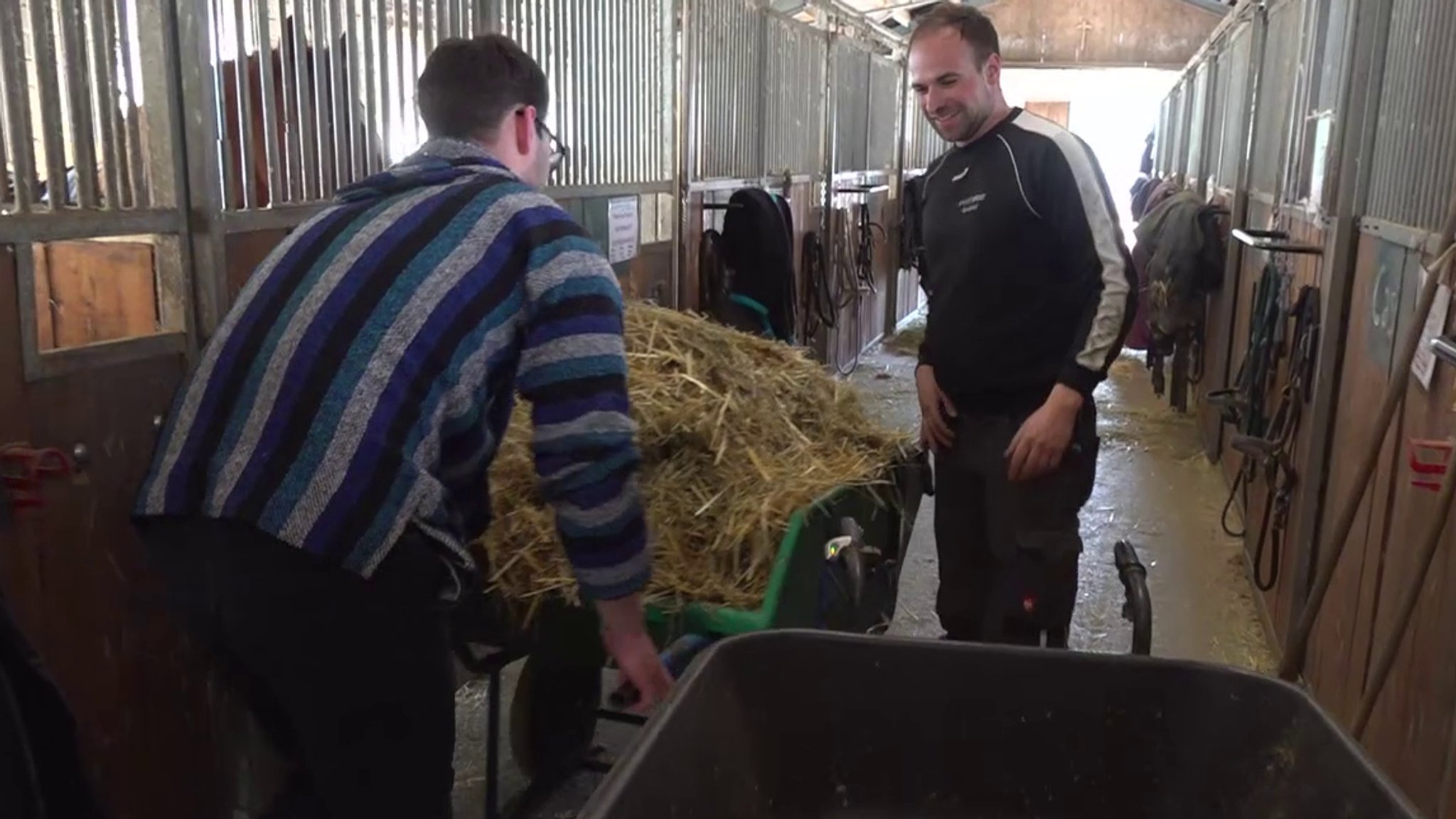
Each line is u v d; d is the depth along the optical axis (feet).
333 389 4.40
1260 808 3.36
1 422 5.07
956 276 7.41
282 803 5.32
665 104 12.53
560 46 10.05
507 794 7.70
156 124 5.87
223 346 4.63
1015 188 7.04
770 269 13.74
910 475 7.58
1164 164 32.76
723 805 3.42
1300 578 9.36
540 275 4.60
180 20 5.90
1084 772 3.60
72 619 5.53
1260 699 3.41
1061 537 6.19
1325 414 9.00
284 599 4.40
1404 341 6.77
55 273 5.44
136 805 6.03
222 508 4.38
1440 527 5.45
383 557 4.36
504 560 5.95
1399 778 6.55
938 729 3.67
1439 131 6.70
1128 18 32.96
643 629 4.82
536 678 7.36
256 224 6.51
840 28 20.99
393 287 4.49
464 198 4.69
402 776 4.73
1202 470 16.31
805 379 8.16
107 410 5.65
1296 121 11.67
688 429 6.71
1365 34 8.39
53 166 5.29
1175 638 10.78
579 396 4.52
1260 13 14.96
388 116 7.75
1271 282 11.30
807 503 6.21
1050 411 6.81
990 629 6.15
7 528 4.61
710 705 3.42
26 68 5.15
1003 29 33.63
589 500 4.54
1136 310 6.82
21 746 3.52
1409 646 6.52
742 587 5.94
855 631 6.51
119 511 5.76
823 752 3.74
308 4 6.89
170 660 6.17
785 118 17.76
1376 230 7.98
